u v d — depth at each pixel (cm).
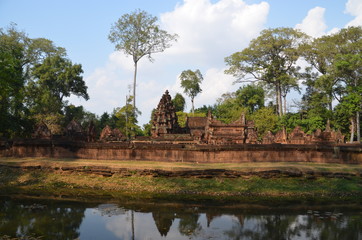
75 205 2219
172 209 2147
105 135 4772
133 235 1631
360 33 5847
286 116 6334
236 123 4000
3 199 2366
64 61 6962
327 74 5953
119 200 2375
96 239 1566
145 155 3206
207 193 2609
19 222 1812
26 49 6034
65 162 3069
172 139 4159
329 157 3216
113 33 5872
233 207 2211
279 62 6981
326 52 6050
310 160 3203
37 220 1858
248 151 3156
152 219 1916
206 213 2061
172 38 5994
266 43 7025
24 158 3309
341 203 2353
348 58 5275
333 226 1808
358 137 5250
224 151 3156
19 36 5894
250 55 7162
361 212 2102
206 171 2842
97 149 3272
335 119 5856
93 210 2095
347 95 5500
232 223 1853
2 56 3247
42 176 2927
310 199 2466
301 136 4344
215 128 3956
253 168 2886
